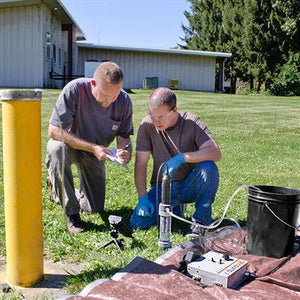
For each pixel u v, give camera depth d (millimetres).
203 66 23828
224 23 34094
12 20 16734
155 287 2182
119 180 4832
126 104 3486
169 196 2807
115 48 22297
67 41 21562
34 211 2338
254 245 2744
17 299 2225
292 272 2447
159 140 3334
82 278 2459
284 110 13750
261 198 2676
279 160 6297
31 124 2258
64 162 2883
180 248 2709
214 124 10242
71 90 3238
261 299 2070
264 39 30875
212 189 3199
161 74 23453
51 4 17062
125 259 2682
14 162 2260
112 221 2920
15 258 2354
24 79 16984
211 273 2277
